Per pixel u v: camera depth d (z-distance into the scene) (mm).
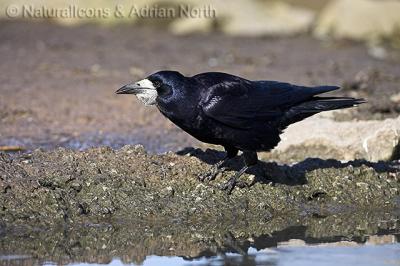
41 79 20797
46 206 11602
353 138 14930
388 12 27797
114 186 12039
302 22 28719
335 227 12008
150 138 16578
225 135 12070
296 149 14969
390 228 12023
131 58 23734
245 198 12336
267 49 25703
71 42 25719
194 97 11875
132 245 11031
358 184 13102
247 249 10812
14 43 25266
